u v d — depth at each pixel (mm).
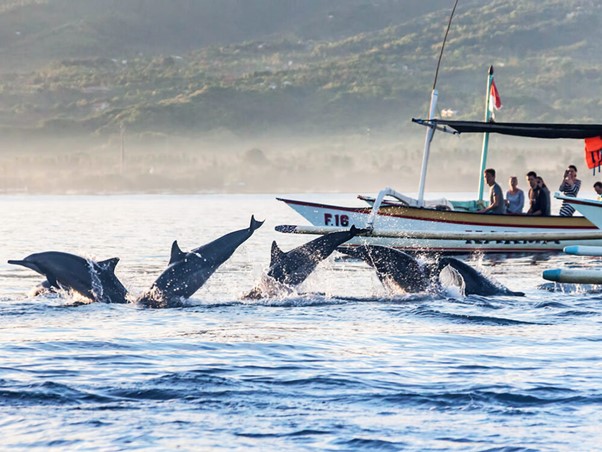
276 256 63312
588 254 60281
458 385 38906
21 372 41000
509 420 34031
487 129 93875
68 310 58062
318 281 67625
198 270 60844
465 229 106000
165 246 121312
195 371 41250
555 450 30766
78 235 144875
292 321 54781
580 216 108500
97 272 60969
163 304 59438
